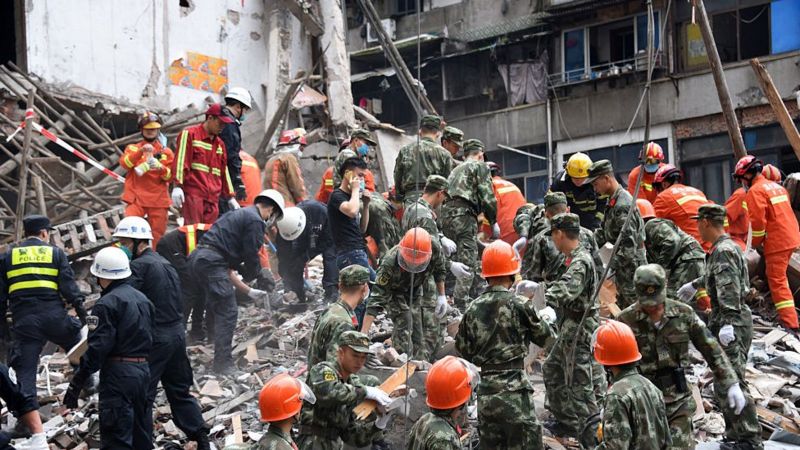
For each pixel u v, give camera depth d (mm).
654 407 6805
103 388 8773
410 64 38312
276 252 13383
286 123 20688
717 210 9180
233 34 21312
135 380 8773
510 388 7590
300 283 13320
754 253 13188
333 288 13070
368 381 7969
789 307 11984
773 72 31266
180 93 20266
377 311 9602
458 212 11531
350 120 21594
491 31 36875
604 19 34406
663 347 7422
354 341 7266
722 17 32188
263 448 6602
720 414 9828
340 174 12375
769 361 11234
